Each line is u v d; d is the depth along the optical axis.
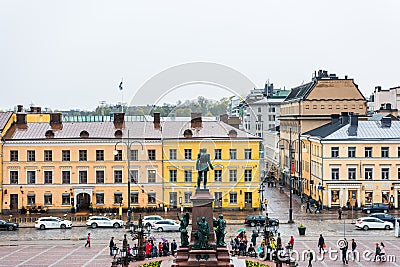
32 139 84.44
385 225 70.06
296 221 76.06
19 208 84.75
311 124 111.56
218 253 38.91
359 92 111.38
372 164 86.50
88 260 52.12
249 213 78.06
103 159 84.75
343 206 86.75
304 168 104.31
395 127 89.19
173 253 49.50
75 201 84.81
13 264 50.75
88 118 117.50
